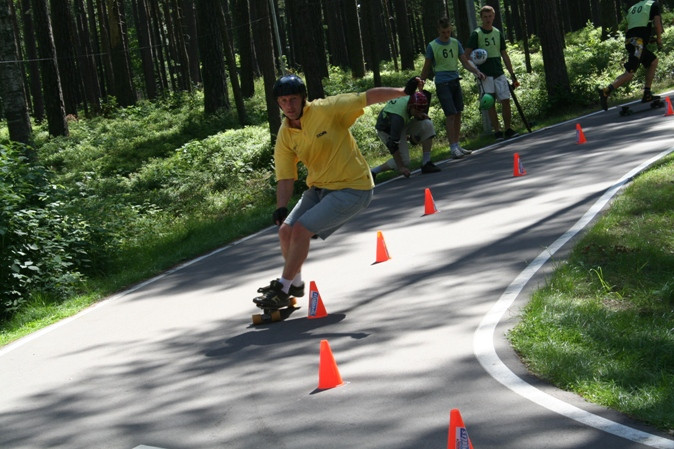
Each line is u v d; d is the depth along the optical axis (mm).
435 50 14570
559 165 11734
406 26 39469
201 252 11289
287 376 5551
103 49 44531
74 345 7449
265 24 20438
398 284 7422
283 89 6531
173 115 36000
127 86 41812
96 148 30516
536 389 4691
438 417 4504
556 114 19562
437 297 6789
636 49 15977
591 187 9781
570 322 5508
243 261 9984
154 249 12609
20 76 18516
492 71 15719
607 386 4516
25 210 10898
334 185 6809
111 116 38938
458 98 14695
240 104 29266
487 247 8078
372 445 4273
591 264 6723
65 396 5926
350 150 6777
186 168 23203
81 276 11156
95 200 15141
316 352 5961
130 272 10875
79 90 52062
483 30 15578
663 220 7539
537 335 5414
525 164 12453
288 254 6902
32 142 18594
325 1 49844
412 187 12562
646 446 3871
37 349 7555
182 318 7750
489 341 5547
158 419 5137
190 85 44031
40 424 5402
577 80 20422
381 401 4844
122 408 5453
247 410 5047
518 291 6492
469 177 12391
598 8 48219
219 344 6621
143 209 18125
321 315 6898
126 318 8203
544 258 7250
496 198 10391
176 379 5891
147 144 30156
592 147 12703
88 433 5086
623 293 6016
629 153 11539
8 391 6293
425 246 8656
